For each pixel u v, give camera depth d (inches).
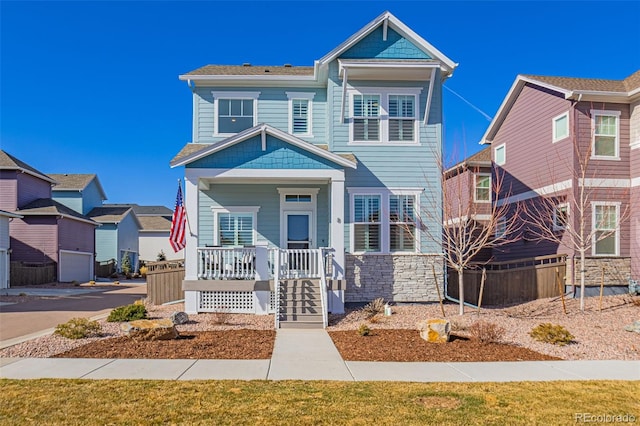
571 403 243.1
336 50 621.6
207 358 338.6
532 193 778.8
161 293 681.0
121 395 248.8
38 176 1261.1
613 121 684.1
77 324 412.2
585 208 664.4
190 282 555.8
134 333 397.4
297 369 310.3
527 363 330.3
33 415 219.9
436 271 626.5
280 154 577.3
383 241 625.6
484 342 393.4
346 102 634.2
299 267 606.5
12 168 1168.2
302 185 671.1
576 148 631.2
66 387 263.1
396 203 631.8
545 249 741.3
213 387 264.5
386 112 635.5
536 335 405.4
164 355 345.7
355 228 626.2
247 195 671.1
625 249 673.6
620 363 332.5
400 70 618.2
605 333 435.8
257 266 559.2
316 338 417.7
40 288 1042.1
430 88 618.8
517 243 826.2
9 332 449.4
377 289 620.1
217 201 668.7
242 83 677.9
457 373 303.4
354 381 282.5
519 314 550.6
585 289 658.8
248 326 482.0
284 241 667.4
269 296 555.2
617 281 666.8
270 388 264.2
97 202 1734.7
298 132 679.1
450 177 656.4
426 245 628.7
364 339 410.3
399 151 633.6
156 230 1905.8
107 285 1188.5
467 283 649.6
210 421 214.4
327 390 261.6
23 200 1213.7
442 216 612.1
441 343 391.5
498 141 900.0
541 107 756.0
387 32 637.9
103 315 566.3
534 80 755.4
